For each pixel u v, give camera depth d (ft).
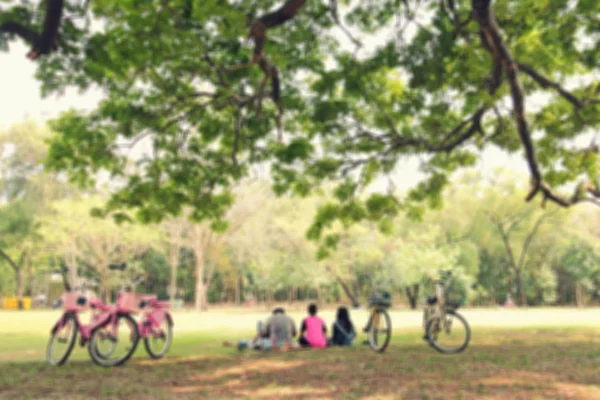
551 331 46.42
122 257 165.48
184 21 27.89
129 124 40.32
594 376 20.84
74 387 19.80
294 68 37.81
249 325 63.62
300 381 20.70
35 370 24.21
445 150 42.88
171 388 19.61
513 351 29.91
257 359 27.94
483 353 29.01
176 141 43.70
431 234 158.51
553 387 18.61
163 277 232.12
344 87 37.06
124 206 43.75
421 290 169.37
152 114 38.91
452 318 30.48
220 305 252.42
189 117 42.11
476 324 59.06
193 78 36.58
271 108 43.19
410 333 46.37
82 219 135.64
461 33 32.22
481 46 31.96
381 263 171.94
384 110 43.70
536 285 214.69
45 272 180.65
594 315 88.99
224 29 24.67
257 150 45.60
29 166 157.58
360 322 69.15
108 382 20.89
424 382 19.81
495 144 47.14
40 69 26.61
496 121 47.96
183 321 74.54
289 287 229.66
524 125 34.35
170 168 44.75
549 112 44.47
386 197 51.42
